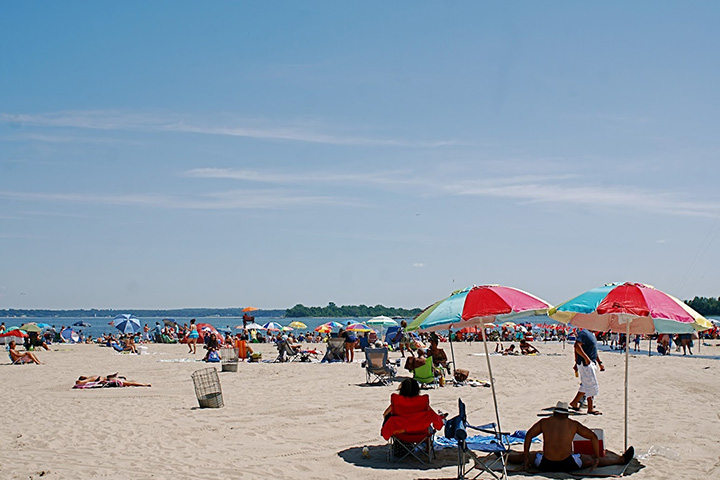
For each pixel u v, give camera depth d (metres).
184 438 9.58
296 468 7.82
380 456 8.45
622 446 9.02
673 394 14.30
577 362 11.88
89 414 11.75
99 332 84.75
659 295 7.93
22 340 34.84
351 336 24.25
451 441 8.79
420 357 15.98
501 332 43.03
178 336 42.12
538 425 7.73
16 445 9.13
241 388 15.90
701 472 7.56
